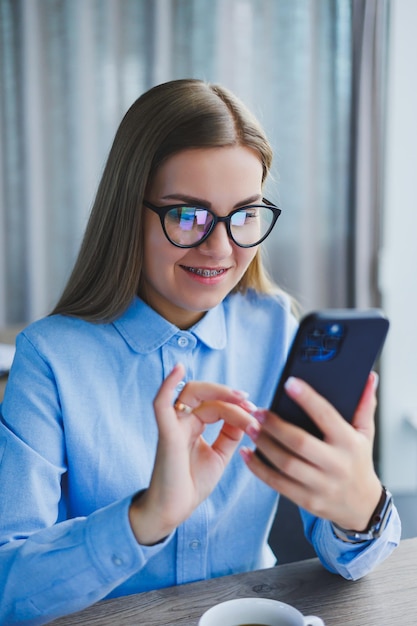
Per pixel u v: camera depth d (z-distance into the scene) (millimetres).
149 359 1052
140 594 902
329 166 2977
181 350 1069
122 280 1001
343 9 2863
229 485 1075
